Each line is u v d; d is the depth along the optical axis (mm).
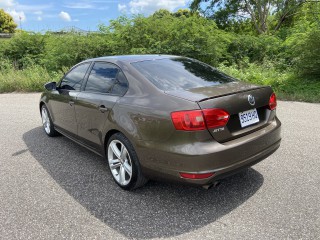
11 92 11891
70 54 14672
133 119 3166
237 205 3125
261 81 9930
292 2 19641
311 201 3133
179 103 2855
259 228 2732
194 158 2725
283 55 13133
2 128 6441
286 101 8133
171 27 13688
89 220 2973
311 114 6629
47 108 5457
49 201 3354
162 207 3152
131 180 3344
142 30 14195
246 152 2984
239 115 3025
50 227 2881
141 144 3078
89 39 15008
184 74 3576
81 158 4602
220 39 13766
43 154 4816
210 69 3965
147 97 3176
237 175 3773
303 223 2775
